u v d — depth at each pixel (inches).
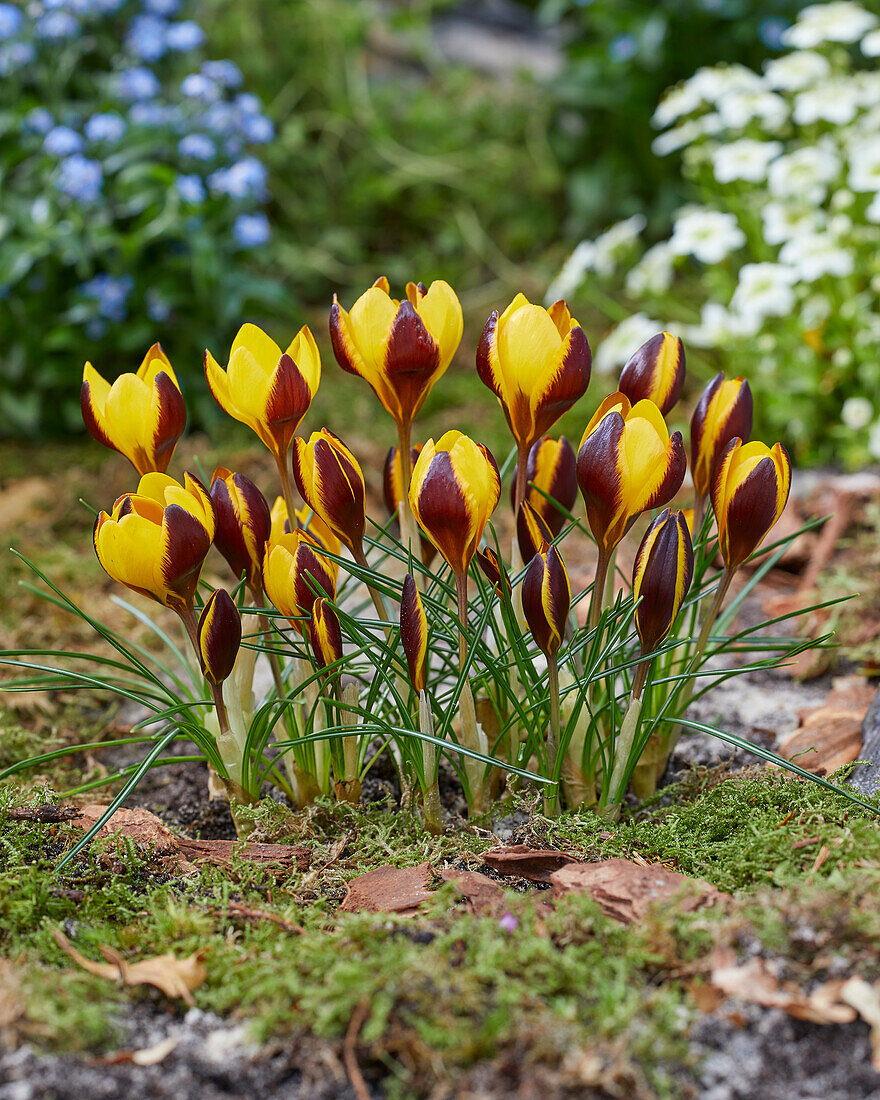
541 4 92.1
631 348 47.9
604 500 28.3
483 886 28.6
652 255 49.6
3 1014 27.0
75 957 27.9
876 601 35.3
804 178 45.6
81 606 37.8
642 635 28.7
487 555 29.4
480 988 27.1
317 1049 26.9
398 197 70.7
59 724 34.6
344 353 28.7
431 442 28.1
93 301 48.4
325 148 70.6
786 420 45.4
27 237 49.1
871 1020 26.6
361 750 31.1
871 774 30.6
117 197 49.4
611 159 70.5
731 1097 26.4
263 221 50.8
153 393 29.2
